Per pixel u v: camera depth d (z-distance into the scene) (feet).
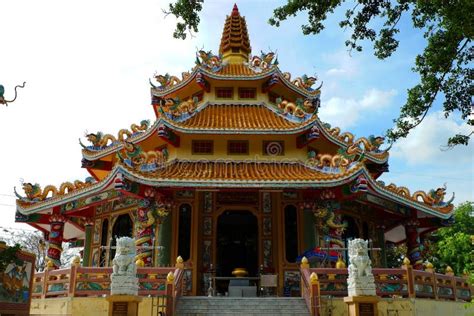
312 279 59.06
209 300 62.54
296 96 102.89
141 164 75.05
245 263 87.71
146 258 74.90
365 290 53.06
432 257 125.29
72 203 88.38
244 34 113.39
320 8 49.03
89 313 59.26
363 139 94.84
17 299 40.40
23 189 87.04
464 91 46.62
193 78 97.19
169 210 78.95
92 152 91.81
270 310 60.80
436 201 87.97
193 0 49.11
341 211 85.81
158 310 57.52
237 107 95.91
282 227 80.69
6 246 35.32
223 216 88.79
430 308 64.08
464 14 38.42
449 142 47.26
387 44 50.03
